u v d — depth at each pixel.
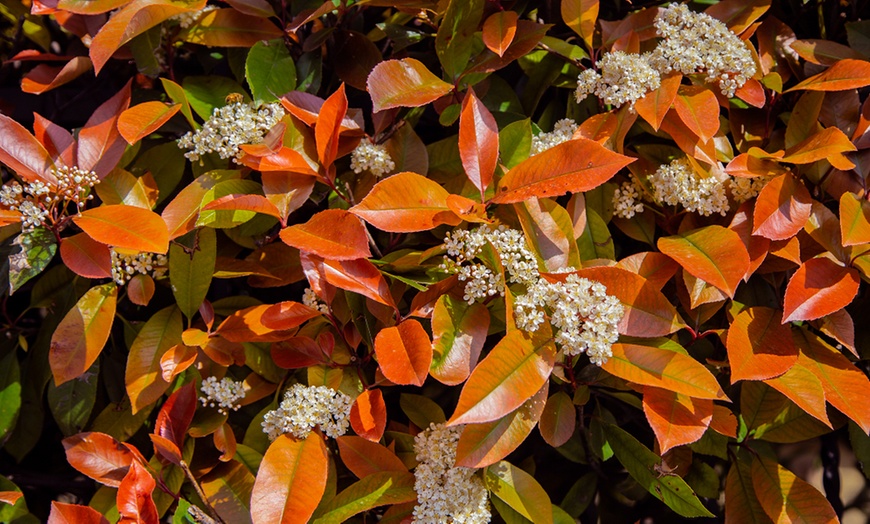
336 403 1.19
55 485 1.32
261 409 1.26
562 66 1.29
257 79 1.26
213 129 1.23
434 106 1.28
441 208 1.19
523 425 1.17
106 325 1.22
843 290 1.19
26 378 1.28
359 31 1.33
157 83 1.35
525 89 1.31
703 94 1.23
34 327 1.35
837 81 1.23
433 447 1.20
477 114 1.21
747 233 1.21
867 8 1.33
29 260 1.21
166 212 1.22
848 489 1.56
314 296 1.22
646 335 1.18
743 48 1.24
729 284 1.17
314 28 1.33
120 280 1.22
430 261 1.22
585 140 1.18
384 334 1.17
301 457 1.18
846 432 1.38
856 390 1.19
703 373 1.16
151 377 1.22
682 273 1.23
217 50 1.32
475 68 1.25
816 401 1.17
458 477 1.19
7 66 1.39
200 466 1.23
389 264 1.20
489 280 1.18
